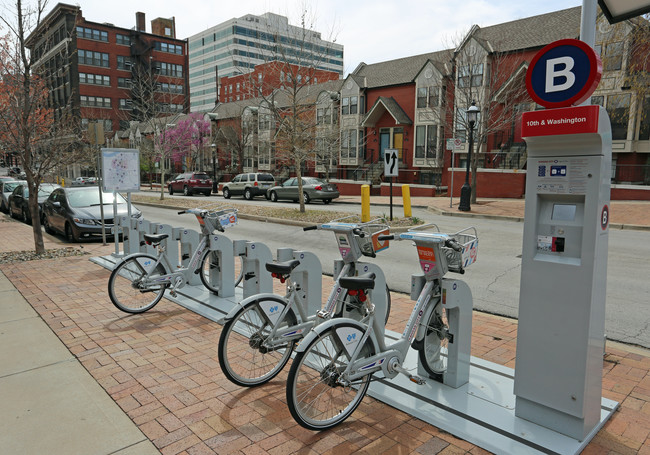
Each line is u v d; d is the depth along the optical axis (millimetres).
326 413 3426
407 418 3373
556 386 3021
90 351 4586
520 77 25078
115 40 67000
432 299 3707
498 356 4523
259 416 3404
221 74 100938
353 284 3328
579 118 2719
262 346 3857
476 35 28906
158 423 3299
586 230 2840
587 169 2805
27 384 3900
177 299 6297
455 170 27469
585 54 2748
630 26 21047
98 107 65375
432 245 3500
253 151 41094
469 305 3727
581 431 2957
